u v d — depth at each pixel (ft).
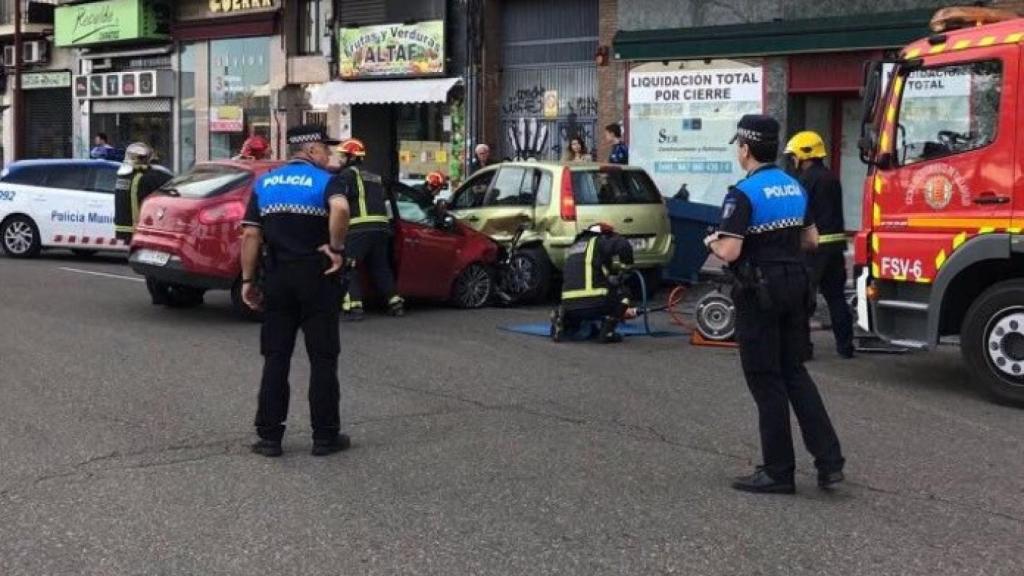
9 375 26.89
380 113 74.43
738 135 18.83
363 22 72.84
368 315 39.27
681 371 29.25
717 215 45.32
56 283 46.09
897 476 19.56
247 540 15.83
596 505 17.65
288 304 20.21
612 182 43.29
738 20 55.42
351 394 25.77
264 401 20.25
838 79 52.11
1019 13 46.16
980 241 25.63
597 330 34.40
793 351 18.56
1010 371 25.39
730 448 21.34
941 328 27.25
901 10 49.98
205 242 35.47
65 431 21.76
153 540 15.78
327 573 14.62
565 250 41.86
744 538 16.15
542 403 25.12
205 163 38.14
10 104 106.11
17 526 16.25
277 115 79.92
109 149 77.61
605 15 60.85
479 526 16.55
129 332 33.68
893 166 27.53
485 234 43.27
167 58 89.76
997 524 16.89
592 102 64.03
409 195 40.50
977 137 25.82
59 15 96.48
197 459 20.03
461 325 37.09
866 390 27.27
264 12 79.77
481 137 67.46
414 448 21.04
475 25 67.05
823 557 15.39
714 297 33.47
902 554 15.52
